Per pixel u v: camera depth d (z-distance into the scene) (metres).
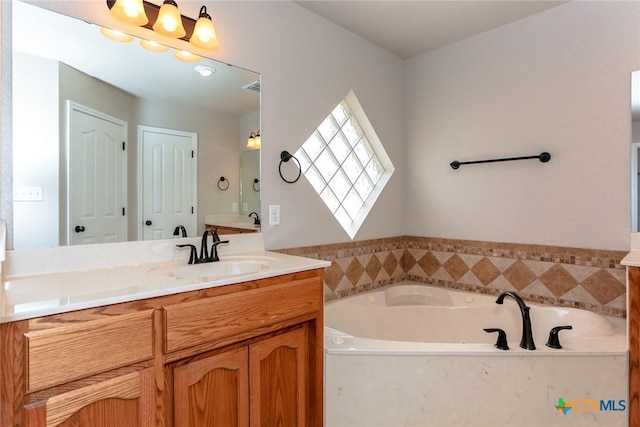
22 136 1.28
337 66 2.33
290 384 1.44
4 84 1.25
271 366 1.37
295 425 1.45
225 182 1.83
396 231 2.81
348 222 2.57
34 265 1.31
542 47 2.15
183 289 1.10
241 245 1.88
